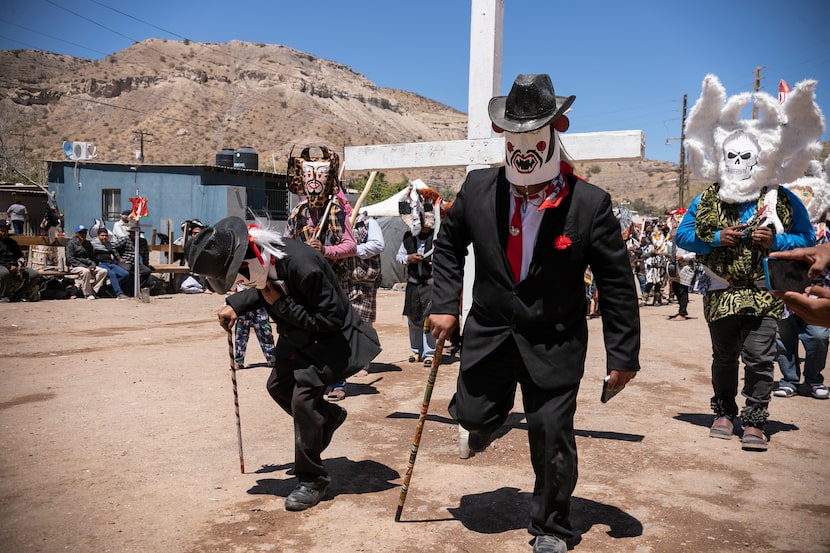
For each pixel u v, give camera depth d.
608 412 6.34
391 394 6.95
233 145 199.50
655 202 139.88
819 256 2.10
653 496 4.27
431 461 4.91
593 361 9.05
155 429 5.58
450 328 3.67
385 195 51.25
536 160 3.37
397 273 21.77
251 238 3.90
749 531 3.77
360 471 4.69
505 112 3.46
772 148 5.26
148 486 4.35
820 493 4.34
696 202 5.65
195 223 18.42
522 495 4.27
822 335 7.08
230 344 4.38
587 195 3.40
